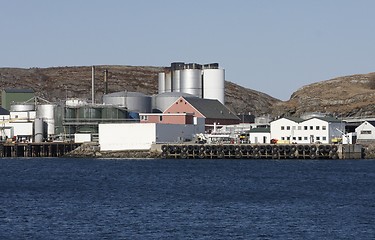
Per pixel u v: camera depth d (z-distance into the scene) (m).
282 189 191.75
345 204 160.38
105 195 178.25
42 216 143.00
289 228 130.38
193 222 136.25
